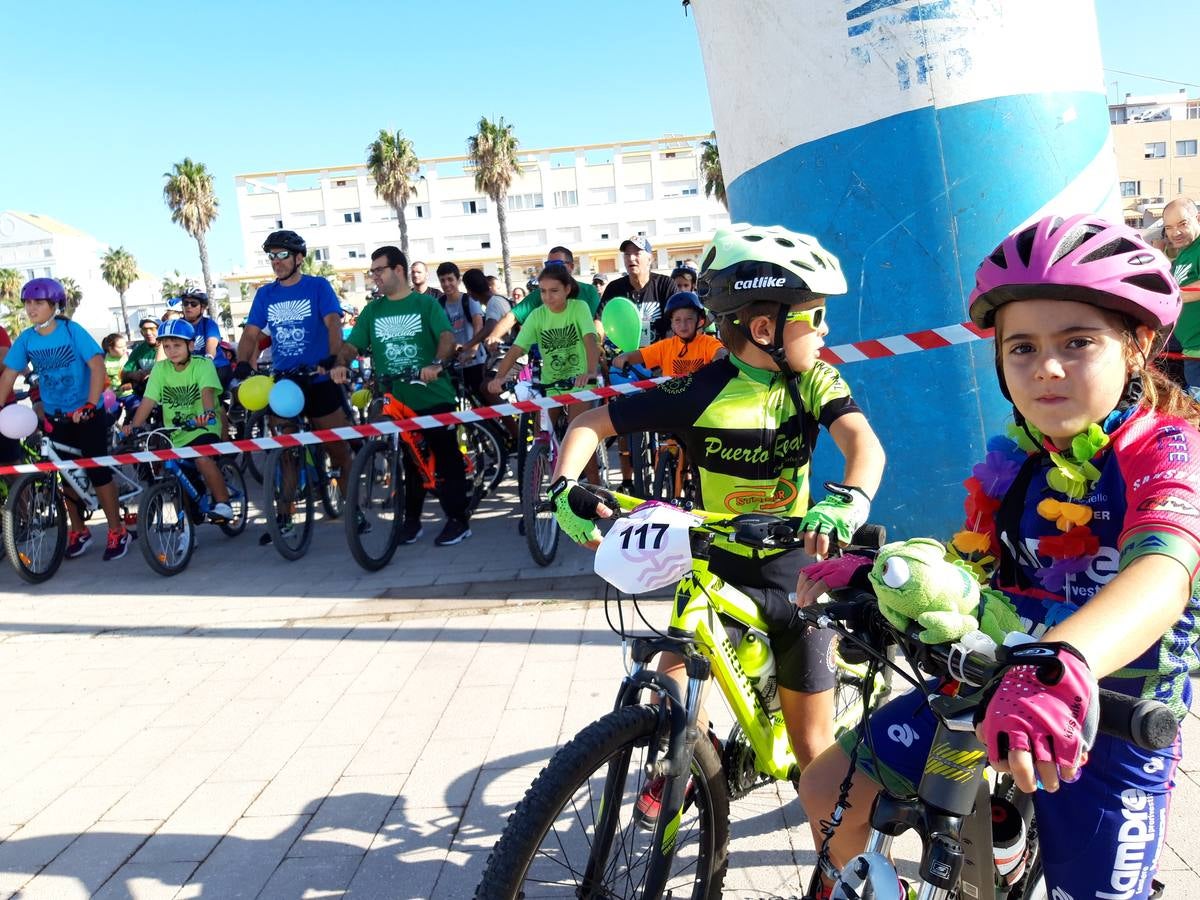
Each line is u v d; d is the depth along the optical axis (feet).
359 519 19.52
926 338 14.61
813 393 7.23
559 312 21.16
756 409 7.23
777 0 15.20
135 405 30.35
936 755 4.99
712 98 17.38
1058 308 4.64
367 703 12.93
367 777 10.82
